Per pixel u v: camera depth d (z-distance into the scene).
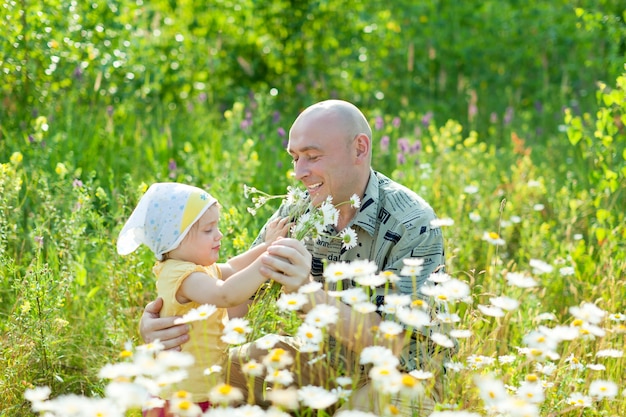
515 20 10.57
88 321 4.07
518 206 5.64
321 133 3.21
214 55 8.45
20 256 4.42
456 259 4.86
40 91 6.30
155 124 6.92
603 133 5.32
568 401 2.92
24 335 3.54
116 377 2.50
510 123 8.48
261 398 3.40
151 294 4.15
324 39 8.83
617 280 4.21
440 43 10.18
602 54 9.55
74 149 5.79
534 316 3.98
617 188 5.00
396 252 3.25
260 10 8.62
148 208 3.18
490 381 2.48
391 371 2.45
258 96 7.15
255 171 5.72
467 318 3.50
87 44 6.68
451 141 6.47
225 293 3.02
